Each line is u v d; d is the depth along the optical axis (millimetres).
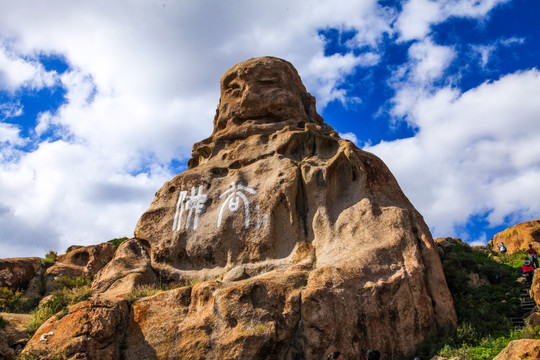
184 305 16844
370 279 16781
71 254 25219
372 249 17766
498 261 24797
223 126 25141
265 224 20188
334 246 18750
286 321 15727
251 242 20031
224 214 20969
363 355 15500
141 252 21391
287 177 20781
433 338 16188
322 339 15383
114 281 19625
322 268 16953
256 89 24688
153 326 16375
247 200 21016
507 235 31094
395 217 18672
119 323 16328
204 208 21656
